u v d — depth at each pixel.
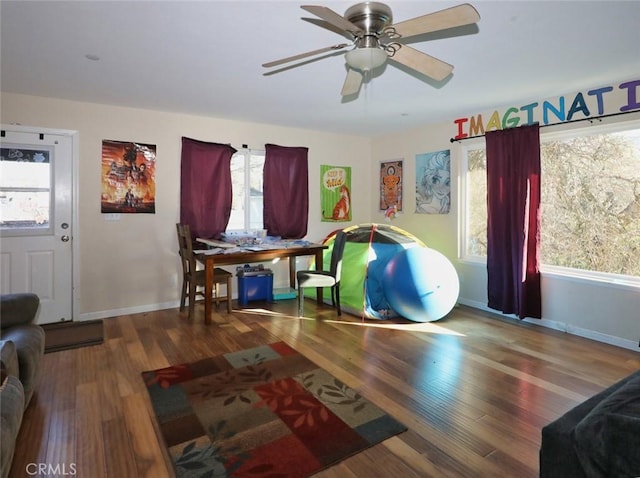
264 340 3.30
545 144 3.73
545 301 3.69
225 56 2.63
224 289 4.69
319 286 3.96
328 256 4.65
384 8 1.78
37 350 2.25
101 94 3.51
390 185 5.35
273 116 4.34
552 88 3.33
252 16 2.08
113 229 3.97
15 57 2.65
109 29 2.24
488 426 2.03
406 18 2.12
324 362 2.84
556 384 2.50
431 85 3.24
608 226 3.31
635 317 3.10
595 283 3.32
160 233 4.21
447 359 2.90
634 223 3.15
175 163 4.24
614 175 3.26
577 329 3.46
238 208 4.70
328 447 1.86
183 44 2.44
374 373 2.66
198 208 4.34
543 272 3.69
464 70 2.88
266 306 4.39
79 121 3.75
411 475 1.67
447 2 1.94
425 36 2.32
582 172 3.47
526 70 2.90
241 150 4.64
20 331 2.30
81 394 2.36
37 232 3.65
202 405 2.24
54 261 3.73
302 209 5.04
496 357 2.94
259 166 4.81
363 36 1.88
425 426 2.03
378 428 2.01
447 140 4.55
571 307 3.50
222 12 2.04
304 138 5.07
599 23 2.16
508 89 3.35
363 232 4.46
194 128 4.33
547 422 2.07
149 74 2.99
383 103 3.79
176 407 2.21
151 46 2.47
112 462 1.75
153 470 1.71
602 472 1.09
